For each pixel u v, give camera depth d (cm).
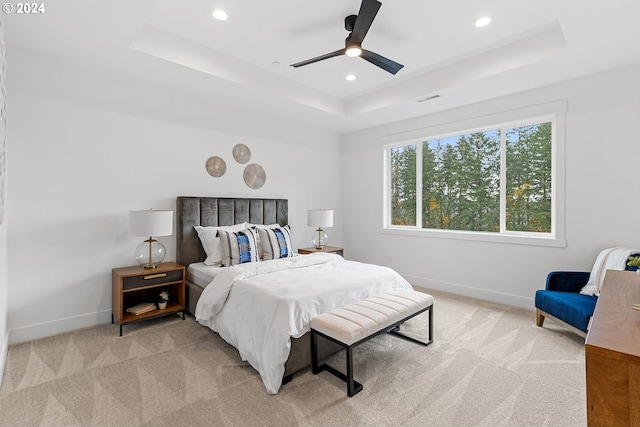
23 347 254
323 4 239
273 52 315
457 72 334
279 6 241
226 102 392
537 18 256
